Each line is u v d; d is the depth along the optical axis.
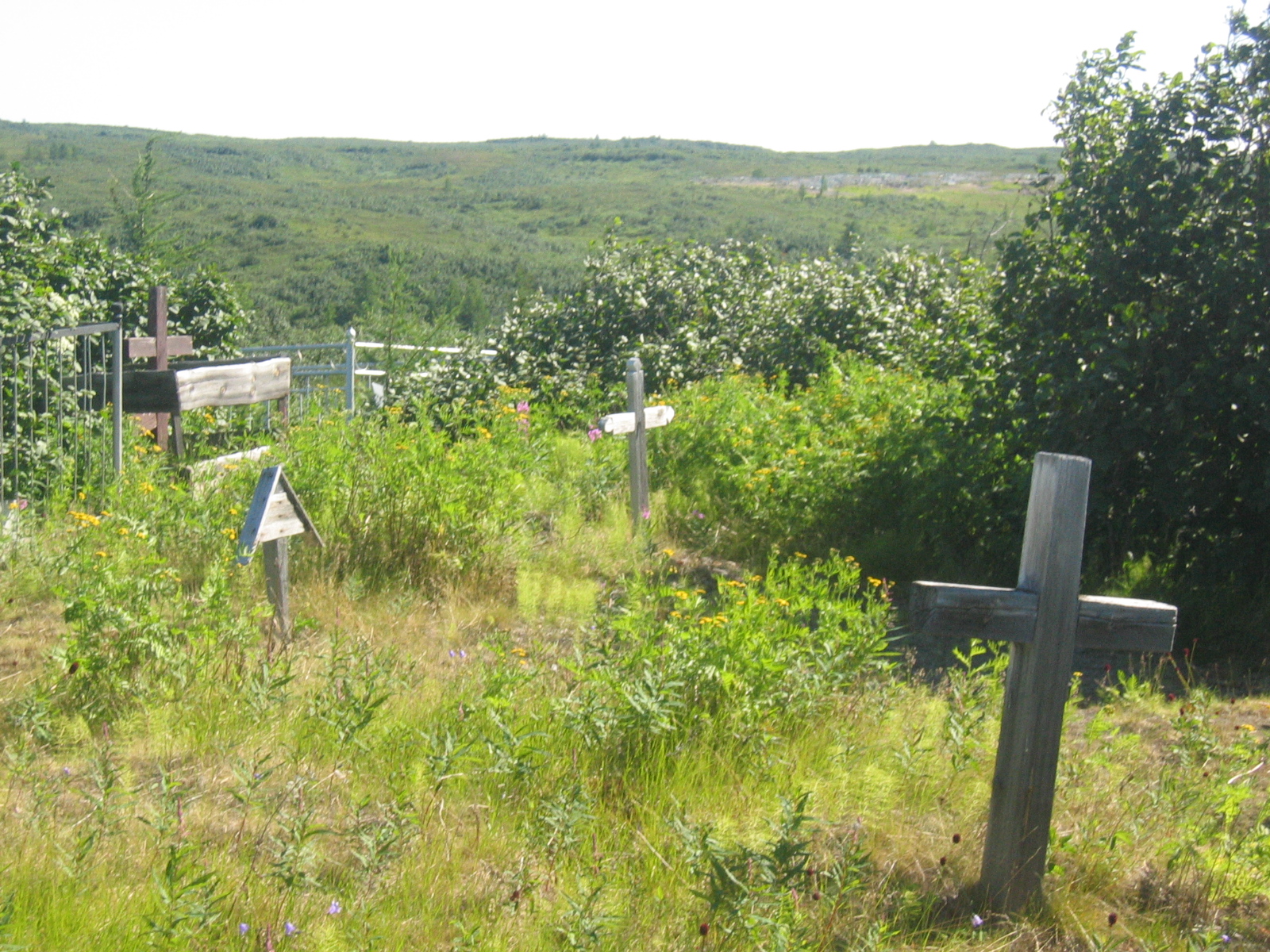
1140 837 3.76
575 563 7.16
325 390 13.37
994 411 7.60
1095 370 6.76
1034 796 3.34
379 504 6.70
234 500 6.85
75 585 5.23
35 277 10.63
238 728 4.18
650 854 3.47
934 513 7.85
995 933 3.26
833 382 10.81
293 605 5.84
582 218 155.88
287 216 137.25
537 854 3.43
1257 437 6.92
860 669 4.86
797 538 8.02
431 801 3.63
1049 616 3.27
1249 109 6.96
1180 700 5.43
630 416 7.98
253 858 3.19
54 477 7.69
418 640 5.57
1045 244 7.50
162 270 14.57
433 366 13.28
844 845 3.34
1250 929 3.42
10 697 4.43
